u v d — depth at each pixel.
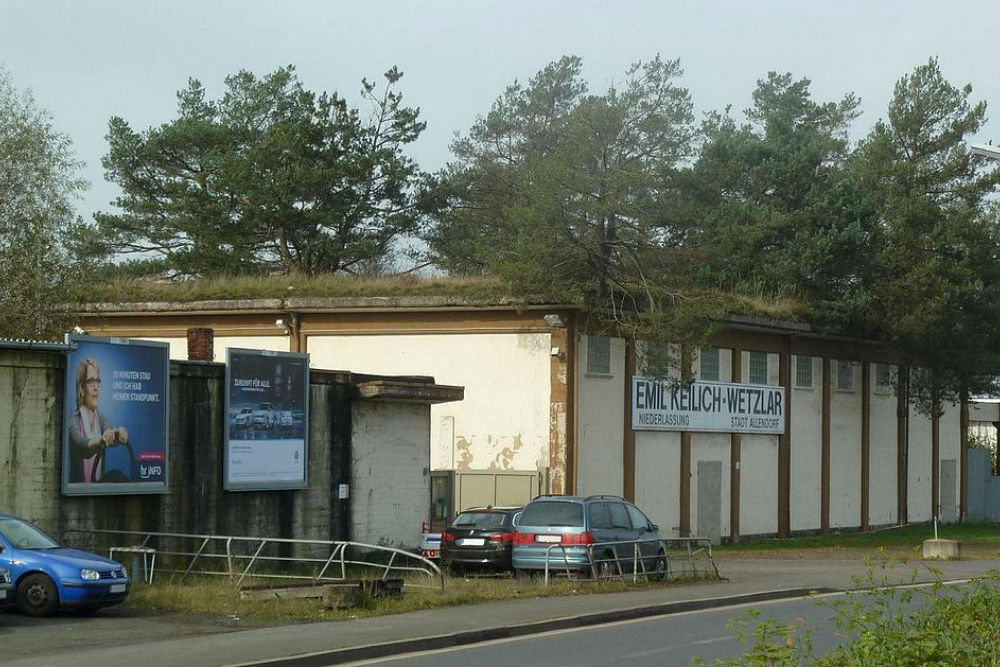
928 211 51.66
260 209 54.03
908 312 50.12
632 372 41.03
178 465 26.34
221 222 55.19
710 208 53.81
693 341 38.72
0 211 32.91
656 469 42.00
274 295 42.94
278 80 58.16
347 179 56.59
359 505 30.53
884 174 54.25
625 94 42.81
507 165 68.19
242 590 21.92
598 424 39.69
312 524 29.28
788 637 11.41
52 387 23.88
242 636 18.25
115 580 20.38
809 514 49.41
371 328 41.41
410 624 19.89
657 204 40.38
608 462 40.00
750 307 45.50
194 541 26.50
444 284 41.34
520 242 38.59
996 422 66.81
